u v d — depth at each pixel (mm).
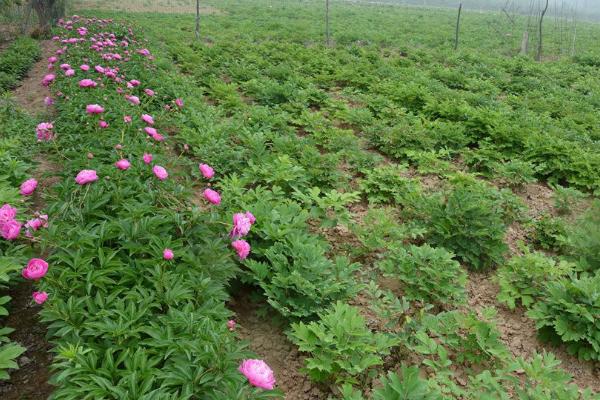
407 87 10617
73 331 2568
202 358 2418
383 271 4523
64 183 3678
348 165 7074
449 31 28625
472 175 6539
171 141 6418
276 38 20688
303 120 8664
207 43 18266
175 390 2348
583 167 7660
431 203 5273
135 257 3217
